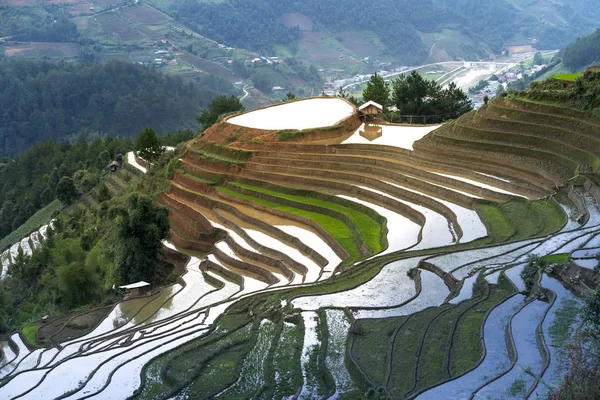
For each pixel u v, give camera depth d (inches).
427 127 2463.1
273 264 1732.3
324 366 984.9
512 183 1744.6
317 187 2137.1
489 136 2012.8
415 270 1314.0
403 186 1936.5
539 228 1430.9
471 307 1076.5
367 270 1391.5
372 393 877.2
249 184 2326.5
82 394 1089.4
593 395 735.7
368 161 2154.3
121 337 1371.8
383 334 1058.7
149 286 1879.9
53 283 2030.0
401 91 3051.2
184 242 2143.2
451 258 1331.2
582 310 892.6
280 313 1241.4
